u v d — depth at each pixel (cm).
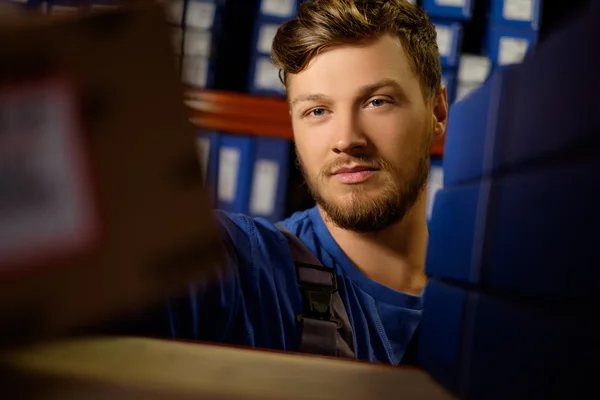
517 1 175
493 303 53
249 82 172
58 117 28
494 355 51
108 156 28
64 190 28
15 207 28
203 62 170
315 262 102
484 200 57
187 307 64
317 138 105
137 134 29
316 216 117
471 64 174
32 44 27
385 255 111
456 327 60
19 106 28
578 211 40
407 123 105
